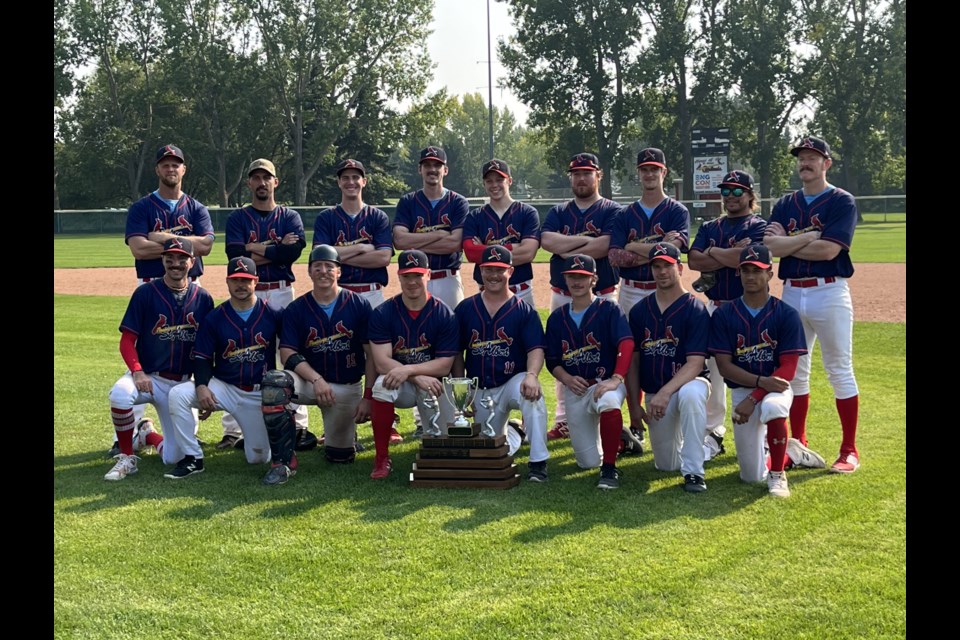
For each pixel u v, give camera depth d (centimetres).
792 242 636
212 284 2170
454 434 613
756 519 527
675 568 455
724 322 615
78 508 563
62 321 1454
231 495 591
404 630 396
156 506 567
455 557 474
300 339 668
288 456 633
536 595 427
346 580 448
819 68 5369
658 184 718
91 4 5781
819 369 988
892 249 2905
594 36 5209
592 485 607
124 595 434
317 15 5381
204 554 484
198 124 5797
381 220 776
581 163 741
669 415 618
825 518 524
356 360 672
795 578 440
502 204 765
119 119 5919
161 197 738
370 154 5981
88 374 1002
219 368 661
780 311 603
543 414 623
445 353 659
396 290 1927
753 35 5172
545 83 5347
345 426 672
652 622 398
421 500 575
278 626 401
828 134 5722
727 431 755
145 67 6009
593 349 638
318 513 551
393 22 5603
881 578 438
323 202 6100
